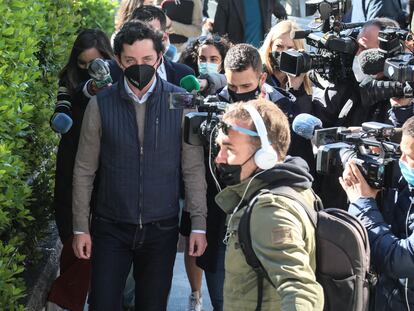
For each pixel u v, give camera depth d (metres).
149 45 4.23
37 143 5.65
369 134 3.58
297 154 4.79
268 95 4.87
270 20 8.51
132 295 5.32
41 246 5.67
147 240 4.40
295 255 2.94
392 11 7.19
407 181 3.40
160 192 4.36
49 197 5.50
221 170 3.22
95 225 4.44
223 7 8.44
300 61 4.64
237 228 3.14
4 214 4.33
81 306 5.02
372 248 3.42
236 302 3.16
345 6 5.03
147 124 4.31
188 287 6.11
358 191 3.48
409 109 4.31
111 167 4.34
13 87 4.62
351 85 4.78
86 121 4.38
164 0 8.20
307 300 2.88
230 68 4.60
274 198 3.04
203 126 3.59
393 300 3.55
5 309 4.23
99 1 7.81
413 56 4.34
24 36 4.96
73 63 5.14
